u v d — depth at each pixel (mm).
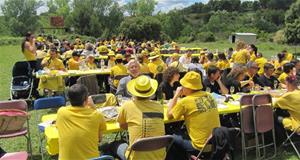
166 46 22234
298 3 38531
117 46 19828
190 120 4328
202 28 60562
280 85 7305
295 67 7805
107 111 4426
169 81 5656
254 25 59219
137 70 5957
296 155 5434
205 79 6141
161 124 3799
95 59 13305
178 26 59844
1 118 4547
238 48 11328
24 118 4738
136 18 47562
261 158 5277
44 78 8352
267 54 29969
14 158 3633
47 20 71000
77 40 19188
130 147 3504
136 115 3721
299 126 5273
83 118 3525
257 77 7297
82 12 57000
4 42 43938
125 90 5902
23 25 67250
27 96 8766
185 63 11906
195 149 4305
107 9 60562
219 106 5230
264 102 5211
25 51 9125
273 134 5348
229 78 6492
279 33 45312
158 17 60531
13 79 8766
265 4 72438
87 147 3502
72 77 9180
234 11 72562
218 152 3912
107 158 3000
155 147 3516
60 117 3568
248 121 5141
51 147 3820
